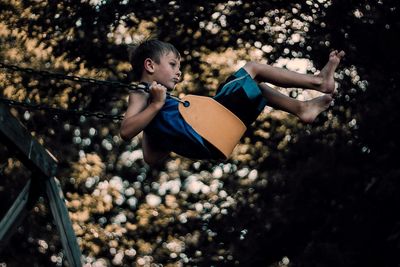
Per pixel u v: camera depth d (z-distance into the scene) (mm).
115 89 16094
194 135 4676
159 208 17609
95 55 15531
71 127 17094
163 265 17656
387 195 14633
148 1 15336
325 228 15367
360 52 15047
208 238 17547
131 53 5055
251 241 17047
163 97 4602
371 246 14875
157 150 5066
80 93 16078
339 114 15719
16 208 6566
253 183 17219
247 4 15273
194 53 15281
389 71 15078
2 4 15477
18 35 15508
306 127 16188
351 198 15258
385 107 15242
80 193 17250
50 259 18297
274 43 15344
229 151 4766
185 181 17891
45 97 16109
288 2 15258
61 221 6496
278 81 4855
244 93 4746
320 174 15664
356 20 15062
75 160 17281
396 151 15312
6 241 6504
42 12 15461
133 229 17391
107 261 17359
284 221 16391
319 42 15258
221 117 4707
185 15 15242
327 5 15211
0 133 6102
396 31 14898
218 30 15297
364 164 15469
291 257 16531
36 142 6520
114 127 17328
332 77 4855
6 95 16016
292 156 16484
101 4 15375
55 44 15539
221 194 17625
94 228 17203
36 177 6594
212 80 15344
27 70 5355
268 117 16359
